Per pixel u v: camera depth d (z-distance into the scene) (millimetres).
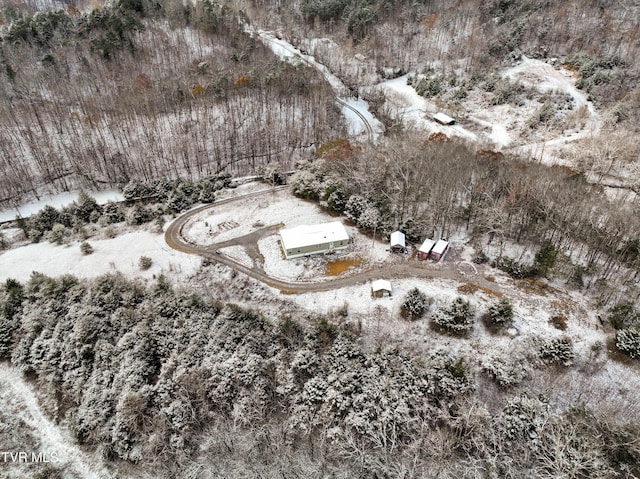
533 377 43688
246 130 97562
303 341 46812
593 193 63250
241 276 57969
